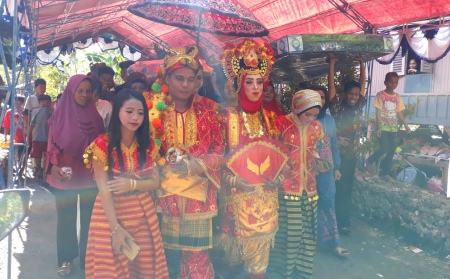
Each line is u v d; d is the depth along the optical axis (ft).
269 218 10.62
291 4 23.94
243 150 10.50
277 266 11.87
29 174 29.22
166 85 9.97
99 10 28.19
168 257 11.51
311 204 11.89
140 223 9.27
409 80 33.91
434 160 21.66
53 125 12.10
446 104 30.73
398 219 17.62
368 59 17.97
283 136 11.70
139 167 9.18
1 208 7.45
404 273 13.79
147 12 20.10
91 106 12.35
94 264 9.02
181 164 9.57
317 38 15.29
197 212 9.75
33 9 20.65
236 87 10.82
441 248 15.44
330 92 17.20
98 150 8.89
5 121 29.01
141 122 8.93
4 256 14.52
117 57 64.34
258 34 22.56
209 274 10.00
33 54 22.35
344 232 17.38
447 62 30.76
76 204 12.62
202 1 16.76
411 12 21.02
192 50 9.85
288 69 19.43
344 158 16.89
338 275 13.57
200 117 10.05
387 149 21.66
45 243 15.98
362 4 21.42
